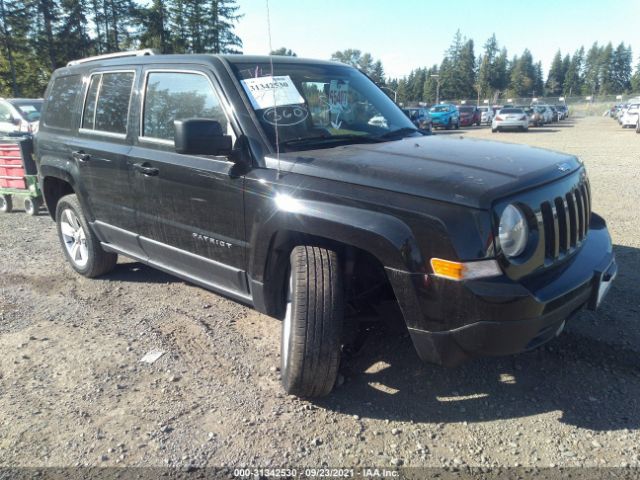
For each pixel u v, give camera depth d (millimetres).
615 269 3258
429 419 2998
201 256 3760
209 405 3145
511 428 2906
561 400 3139
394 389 3289
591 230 3555
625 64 126375
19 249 6441
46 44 43750
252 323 4215
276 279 3297
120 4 46219
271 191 3113
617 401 3111
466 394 3225
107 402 3189
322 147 3426
